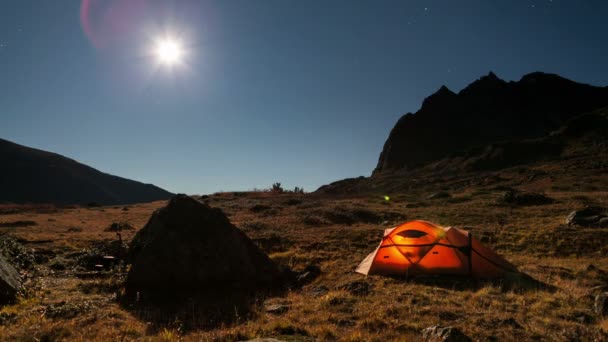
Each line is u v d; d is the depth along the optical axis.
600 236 19.86
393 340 7.89
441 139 124.44
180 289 12.80
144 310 10.80
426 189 63.56
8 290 10.74
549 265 15.86
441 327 8.20
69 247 19.44
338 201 42.91
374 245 20.55
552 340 7.92
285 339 7.90
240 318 9.81
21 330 8.43
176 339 8.11
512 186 52.44
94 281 13.66
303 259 17.95
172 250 13.27
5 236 17.31
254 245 15.02
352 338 7.82
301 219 28.33
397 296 11.55
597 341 7.81
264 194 55.25
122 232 25.45
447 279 14.04
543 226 22.95
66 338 8.27
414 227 15.19
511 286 12.69
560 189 44.97
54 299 11.38
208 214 14.48
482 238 21.34
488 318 9.28
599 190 42.00
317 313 10.01
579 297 11.15
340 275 15.18
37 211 47.91
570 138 83.38
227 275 13.37
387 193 64.06
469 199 38.00
